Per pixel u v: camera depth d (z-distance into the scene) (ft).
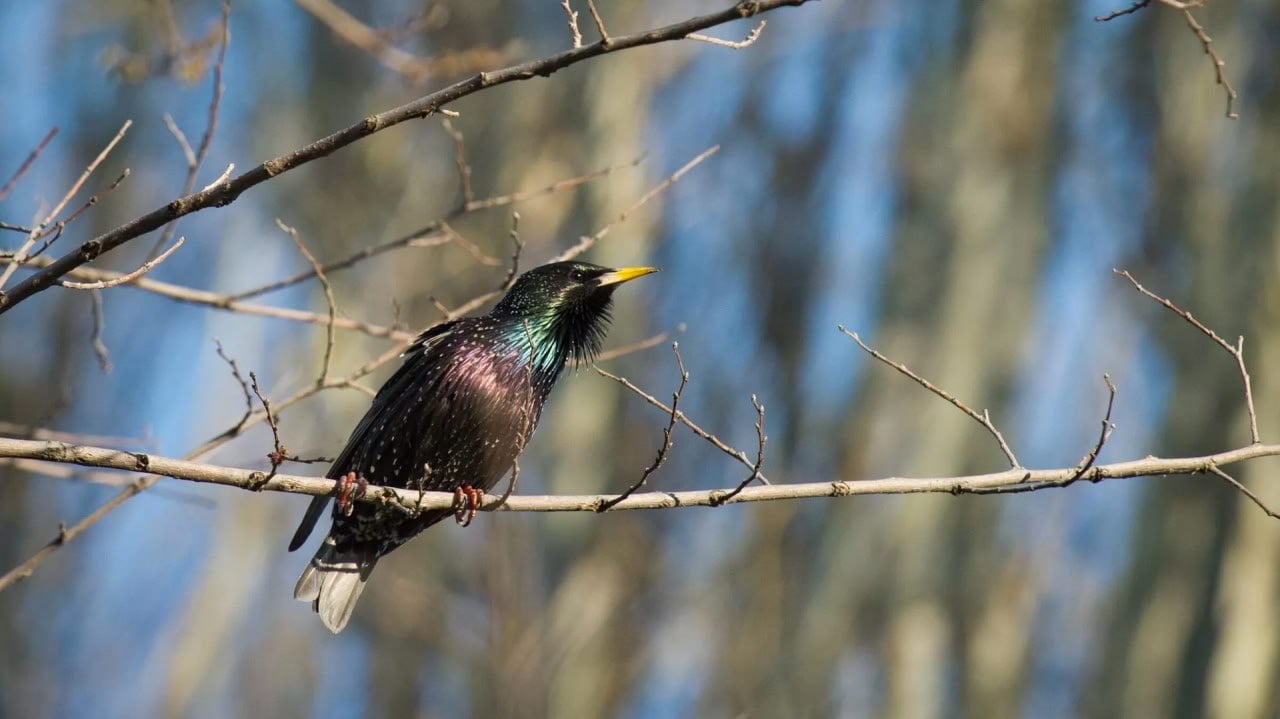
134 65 33.60
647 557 55.47
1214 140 52.08
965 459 51.80
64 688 58.65
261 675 59.11
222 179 19.95
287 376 33.65
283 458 21.79
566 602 52.49
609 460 56.24
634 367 57.16
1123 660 49.01
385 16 58.80
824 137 60.80
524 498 23.56
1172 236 54.08
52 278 19.83
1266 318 49.26
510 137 58.39
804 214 60.13
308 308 57.52
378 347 56.70
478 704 47.24
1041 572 54.75
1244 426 48.60
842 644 51.21
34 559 24.93
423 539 54.65
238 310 28.04
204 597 59.36
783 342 58.85
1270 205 50.08
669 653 54.39
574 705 51.29
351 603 26.78
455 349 27.35
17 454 19.95
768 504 56.39
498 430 27.61
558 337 29.22
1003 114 53.93
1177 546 48.91
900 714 49.57
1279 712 47.11
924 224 54.03
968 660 50.83
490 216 57.98
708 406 57.98
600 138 57.26
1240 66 51.98
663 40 20.27
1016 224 53.36
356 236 59.11
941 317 52.75
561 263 29.58
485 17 58.44
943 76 55.01
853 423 53.11
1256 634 47.19
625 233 56.39
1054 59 54.29
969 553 51.96
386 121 20.12
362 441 27.02
